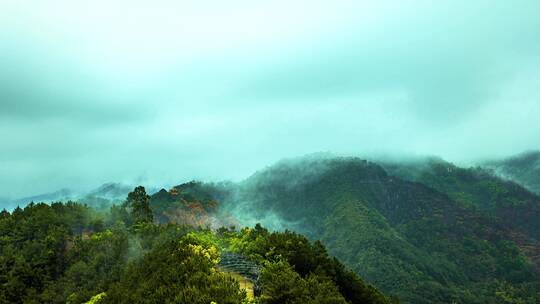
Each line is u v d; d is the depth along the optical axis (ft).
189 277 190.08
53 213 489.67
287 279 196.54
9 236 463.42
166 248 253.65
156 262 230.27
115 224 465.88
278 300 186.70
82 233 476.54
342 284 265.95
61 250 434.71
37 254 427.33
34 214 494.18
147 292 191.21
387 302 278.26
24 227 465.88
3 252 435.53
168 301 171.32
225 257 289.53
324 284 206.18
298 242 268.82
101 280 343.87
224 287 176.35
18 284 384.88
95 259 384.88
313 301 181.06
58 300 356.38
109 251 393.09
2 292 376.89
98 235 442.50
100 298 247.70
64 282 378.73
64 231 456.04
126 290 224.53
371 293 268.41
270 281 199.31
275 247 265.34
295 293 186.39
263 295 188.24
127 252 382.63
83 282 366.84
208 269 197.67
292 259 254.88
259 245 280.10
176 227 437.58
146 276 223.30
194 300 167.73
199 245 246.27
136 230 437.58
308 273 248.52
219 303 167.63
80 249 419.95
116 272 335.47
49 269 409.08
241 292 179.32
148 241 398.01
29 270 400.06
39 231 459.32
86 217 501.56
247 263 272.51
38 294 378.53
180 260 215.72
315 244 287.89
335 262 273.13
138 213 506.07
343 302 191.01
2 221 484.33
